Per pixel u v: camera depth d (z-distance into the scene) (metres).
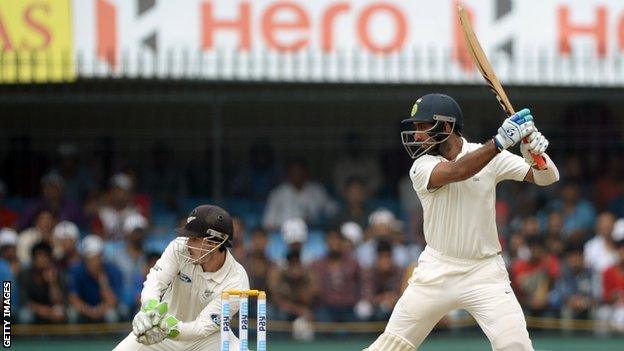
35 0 53.59
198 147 59.31
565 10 56.25
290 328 53.12
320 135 60.06
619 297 54.19
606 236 54.94
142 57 54.44
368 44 55.41
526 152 29.05
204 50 54.75
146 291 29.64
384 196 60.78
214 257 29.89
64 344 50.81
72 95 53.06
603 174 60.09
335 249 54.09
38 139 58.25
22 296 52.03
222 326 28.17
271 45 55.06
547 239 55.34
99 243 53.06
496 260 29.92
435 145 29.83
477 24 55.88
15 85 54.75
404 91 56.78
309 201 58.91
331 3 55.28
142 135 57.94
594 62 56.06
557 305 54.22
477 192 29.50
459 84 55.62
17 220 56.66
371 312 53.53
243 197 59.75
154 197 59.22
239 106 60.28
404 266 54.56
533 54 56.00
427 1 55.69
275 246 57.38
